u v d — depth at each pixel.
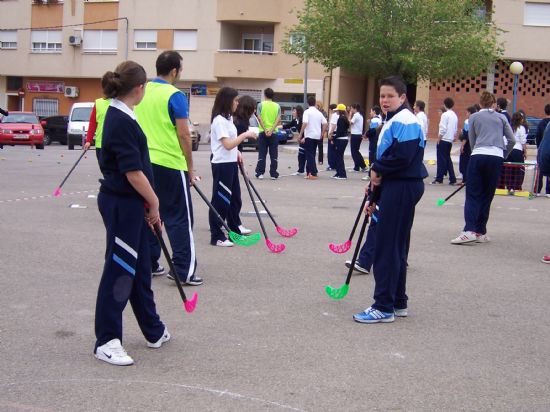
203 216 11.09
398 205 5.71
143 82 4.70
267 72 40.41
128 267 4.75
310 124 17.33
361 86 41.69
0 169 17.92
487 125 9.25
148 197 4.70
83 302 6.22
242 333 5.52
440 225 10.91
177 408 4.11
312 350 5.17
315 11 29.50
